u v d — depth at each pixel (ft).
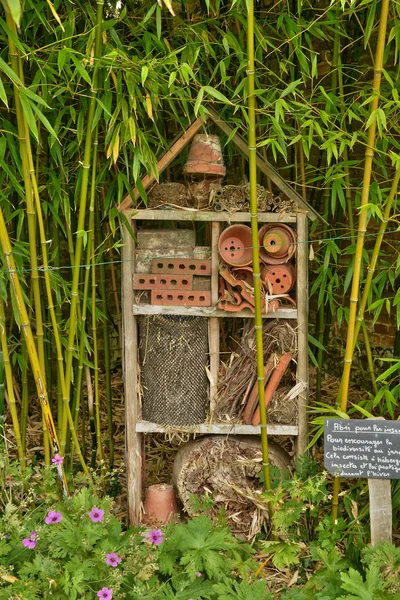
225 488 8.53
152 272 8.43
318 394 10.55
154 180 8.53
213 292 8.33
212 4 9.04
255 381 8.56
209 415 8.74
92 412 9.96
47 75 7.56
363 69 11.94
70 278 13.75
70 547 6.56
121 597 6.46
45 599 6.22
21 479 7.64
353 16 10.03
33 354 7.54
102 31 7.41
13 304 7.84
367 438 7.21
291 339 8.46
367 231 12.70
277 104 7.29
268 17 9.95
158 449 11.14
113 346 14.64
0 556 6.71
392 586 6.47
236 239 8.17
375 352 13.17
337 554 7.00
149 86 7.74
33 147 9.39
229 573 7.04
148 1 8.70
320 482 7.29
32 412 12.39
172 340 8.43
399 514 9.00
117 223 10.57
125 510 9.46
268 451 8.49
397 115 8.61
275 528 7.82
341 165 8.91
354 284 7.51
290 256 8.18
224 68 7.75
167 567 6.76
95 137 7.98
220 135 9.99
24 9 7.06
